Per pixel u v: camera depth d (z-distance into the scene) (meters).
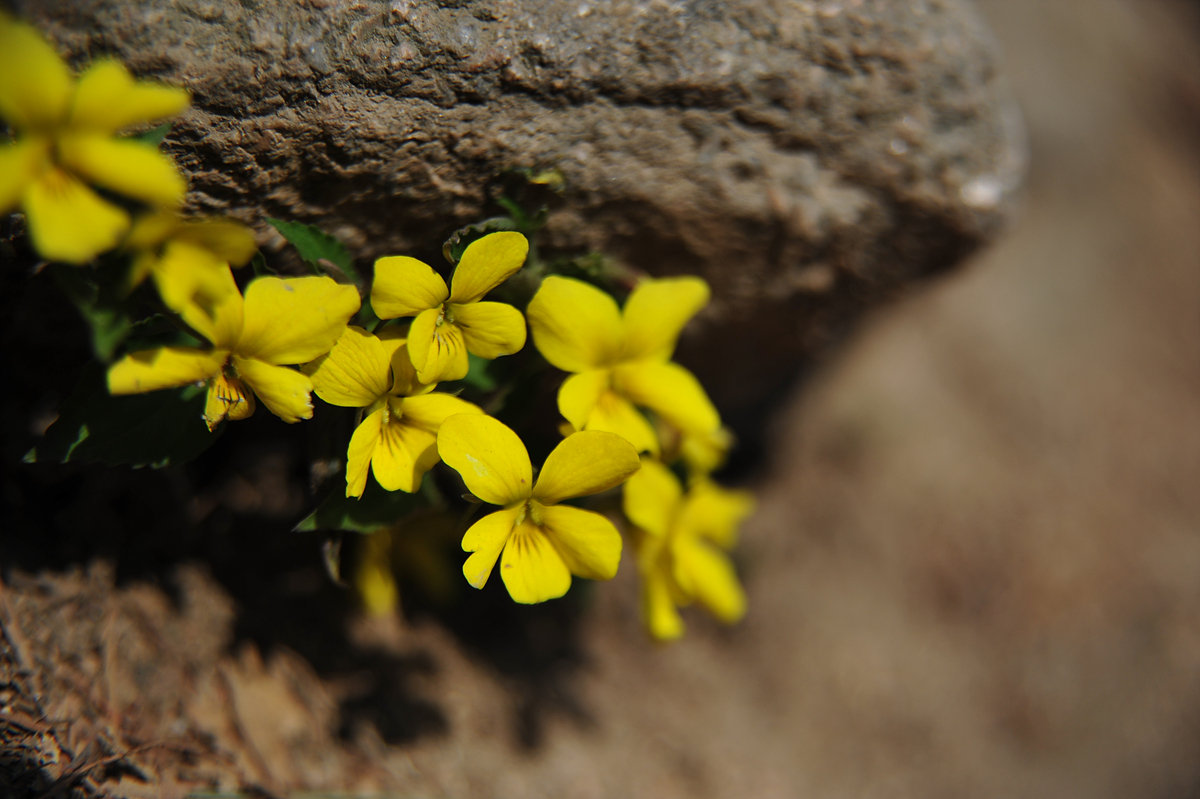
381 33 0.27
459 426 0.27
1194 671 0.42
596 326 0.28
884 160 0.30
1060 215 0.55
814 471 0.42
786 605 0.38
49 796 0.27
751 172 0.30
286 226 0.27
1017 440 0.46
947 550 0.42
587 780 0.32
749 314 0.32
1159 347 0.53
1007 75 0.57
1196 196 0.62
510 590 0.27
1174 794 0.38
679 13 0.28
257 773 0.29
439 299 0.27
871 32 0.29
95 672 0.28
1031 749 0.38
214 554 0.30
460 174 0.28
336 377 0.27
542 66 0.28
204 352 0.26
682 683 0.35
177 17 0.26
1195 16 0.76
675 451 0.30
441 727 0.31
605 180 0.29
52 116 0.25
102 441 0.27
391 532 0.30
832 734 0.36
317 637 0.31
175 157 0.27
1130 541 0.45
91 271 0.26
